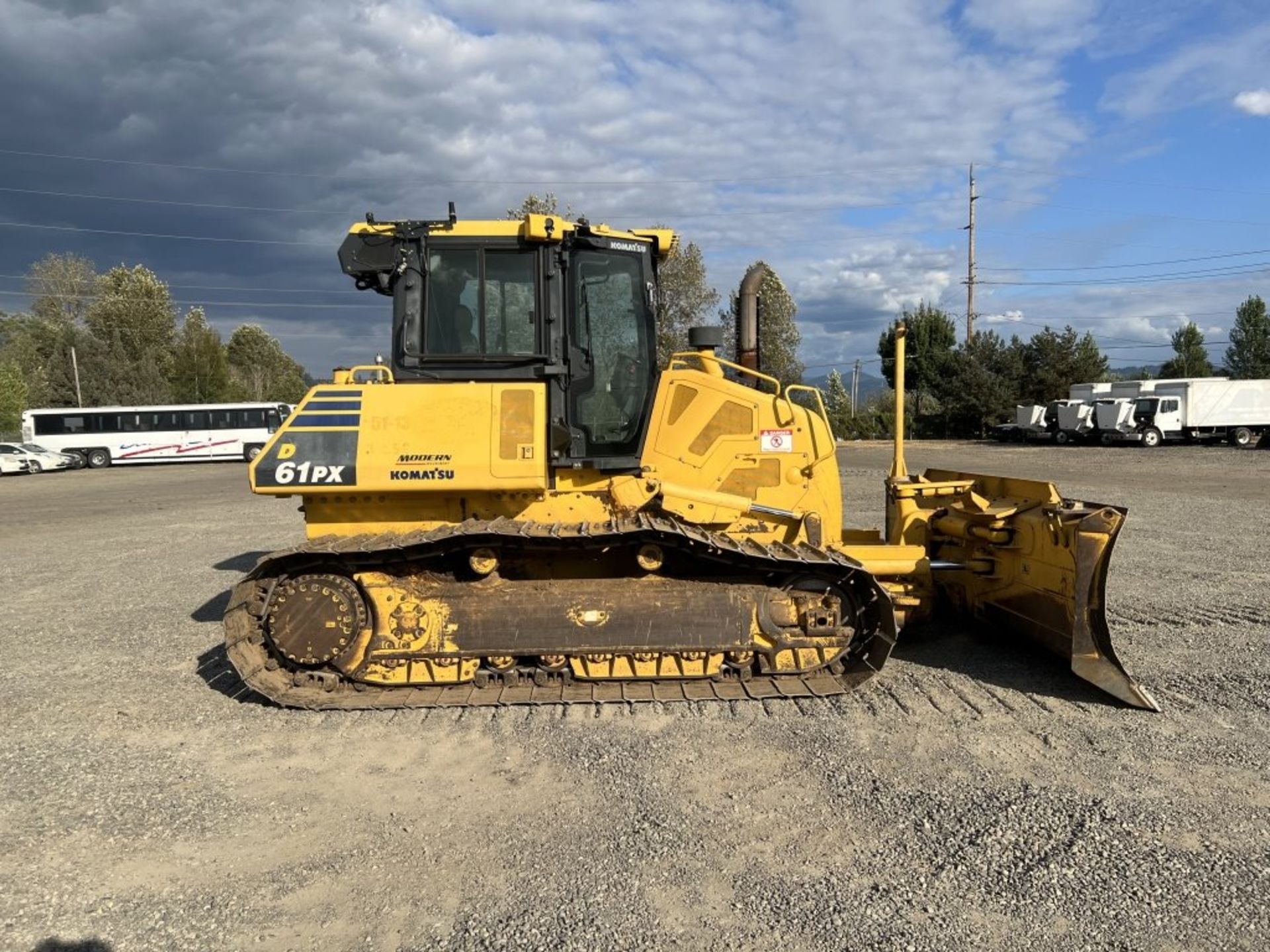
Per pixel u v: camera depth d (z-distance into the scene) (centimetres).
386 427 499
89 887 323
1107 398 3656
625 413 553
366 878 326
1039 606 540
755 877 320
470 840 352
